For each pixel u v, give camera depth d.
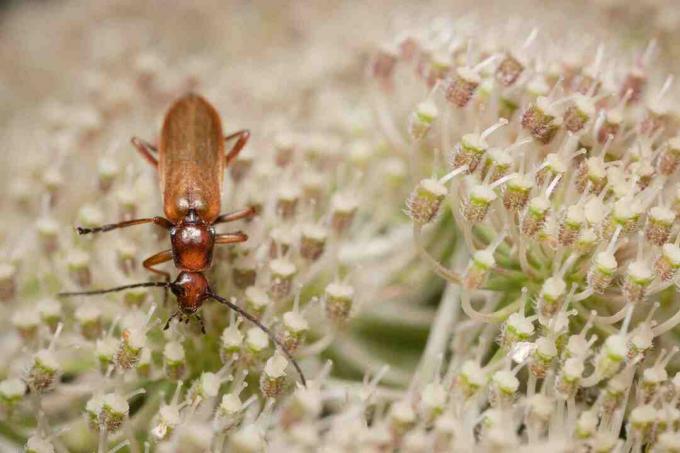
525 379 0.08
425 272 0.09
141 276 0.08
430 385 0.08
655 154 0.08
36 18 0.11
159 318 0.08
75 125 0.09
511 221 0.08
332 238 0.09
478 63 0.09
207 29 0.11
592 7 0.10
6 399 0.08
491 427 0.08
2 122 0.11
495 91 0.08
